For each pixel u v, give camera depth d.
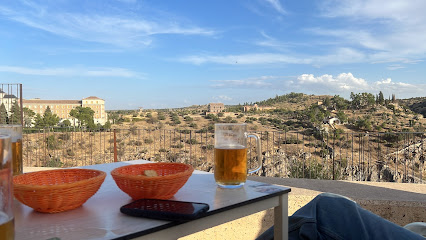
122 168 0.81
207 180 0.93
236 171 0.81
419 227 0.90
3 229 0.39
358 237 0.75
